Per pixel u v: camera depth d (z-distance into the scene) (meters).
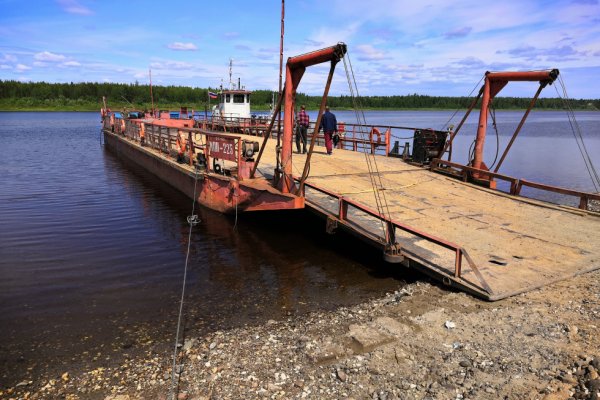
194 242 9.52
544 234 7.96
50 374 4.70
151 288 7.14
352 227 7.60
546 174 21.92
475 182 11.52
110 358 5.01
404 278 7.38
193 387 4.23
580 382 3.76
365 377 4.16
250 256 8.62
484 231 8.03
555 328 4.87
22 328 5.78
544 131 54.47
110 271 7.91
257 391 4.07
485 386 3.86
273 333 5.43
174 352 4.89
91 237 10.05
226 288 7.11
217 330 5.67
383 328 5.11
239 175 10.45
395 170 12.57
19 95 146.12
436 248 7.23
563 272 6.43
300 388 4.08
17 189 16.12
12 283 7.32
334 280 7.38
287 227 10.60
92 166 22.38
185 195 14.45
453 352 4.53
